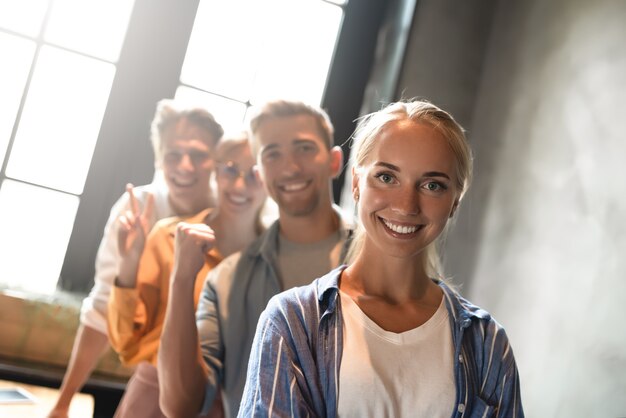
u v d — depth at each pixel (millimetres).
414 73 2791
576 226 1992
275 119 1870
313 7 3039
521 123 2438
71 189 2811
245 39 2980
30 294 2646
